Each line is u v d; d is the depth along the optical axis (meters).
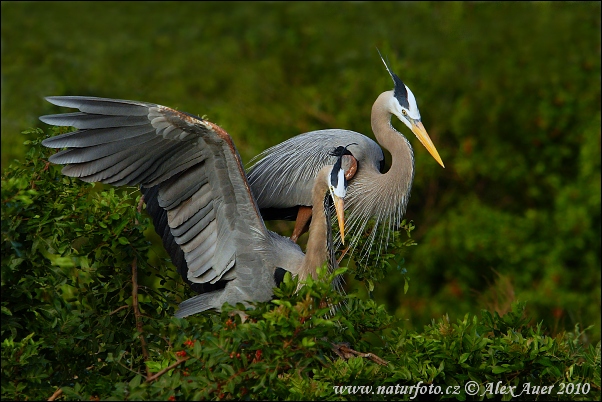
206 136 9.45
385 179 12.29
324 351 8.93
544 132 22.61
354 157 12.37
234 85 23.69
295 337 7.69
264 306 7.93
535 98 22.86
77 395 7.57
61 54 24.77
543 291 20.00
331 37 24.81
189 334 8.41
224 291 10.20
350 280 14.00
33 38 25.09
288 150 12.55
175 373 7.79
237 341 7.62
